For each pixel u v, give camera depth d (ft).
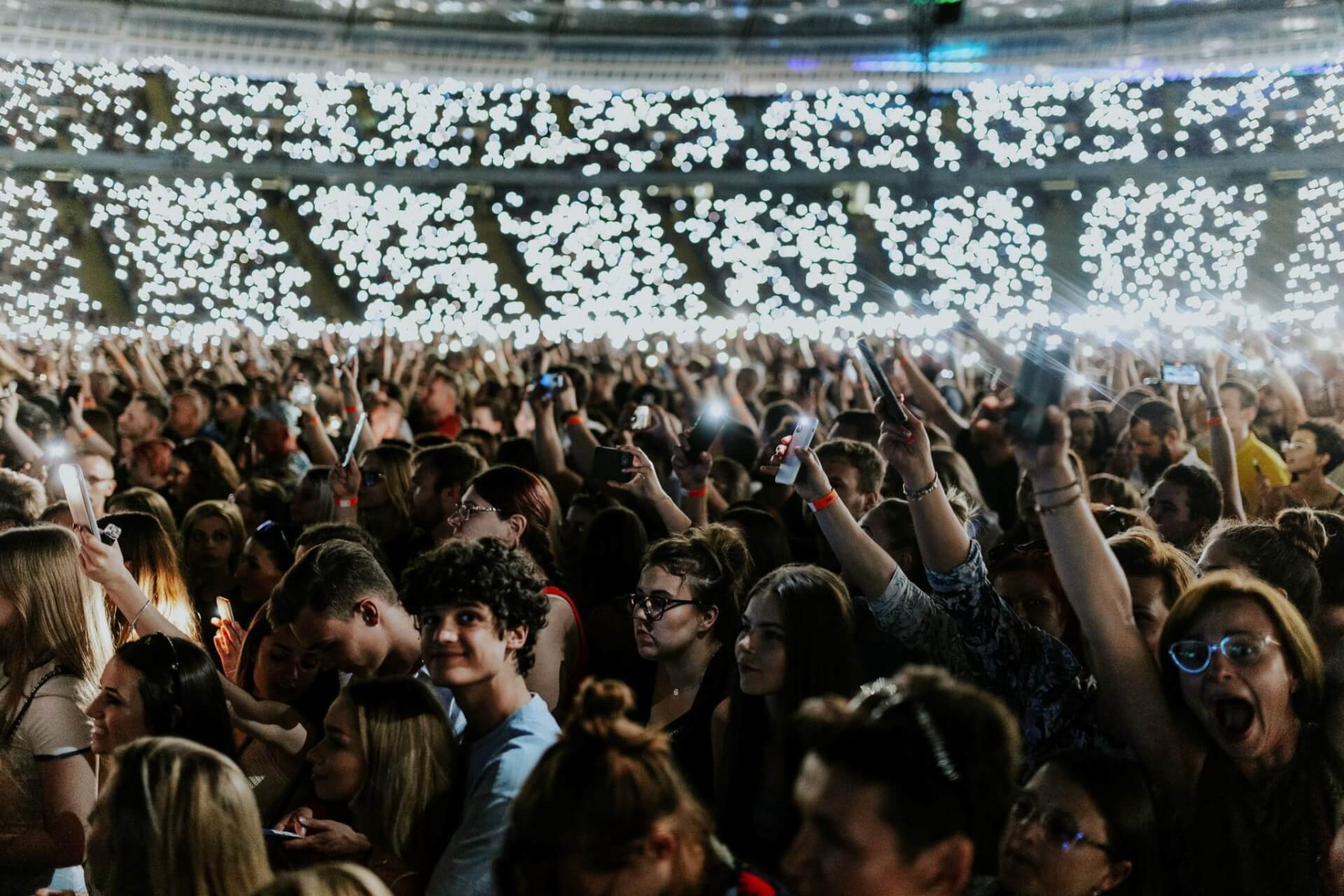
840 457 18.72
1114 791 9.37
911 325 49.85
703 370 44.83
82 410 32.53
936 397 30.35
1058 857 9.30
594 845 7.72
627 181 55.11
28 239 52.24
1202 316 43.42
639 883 7.78
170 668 11.93
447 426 38.14
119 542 16.74
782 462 12.96
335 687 13.75
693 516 20.47
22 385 42.37
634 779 7.80
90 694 13.00
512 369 55.42
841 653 11.73
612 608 16.84
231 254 52.19
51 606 12.99
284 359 56.75
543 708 11.08
